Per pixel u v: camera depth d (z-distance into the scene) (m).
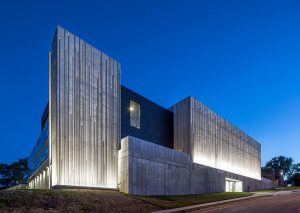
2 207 18.86
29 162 59.03
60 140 26.58
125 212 21.84
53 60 28.88
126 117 36.53
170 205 26.23
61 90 27.23
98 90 30.86
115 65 33.38
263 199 35.00
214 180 47.81
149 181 33.19
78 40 29.55
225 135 56.31
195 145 44.59
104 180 29.98
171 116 46.47
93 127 29.69
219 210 23.91
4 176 67.94
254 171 72.19
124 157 31.36
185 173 40.19
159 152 35.69
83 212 20.34
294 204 26.47
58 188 25.53
